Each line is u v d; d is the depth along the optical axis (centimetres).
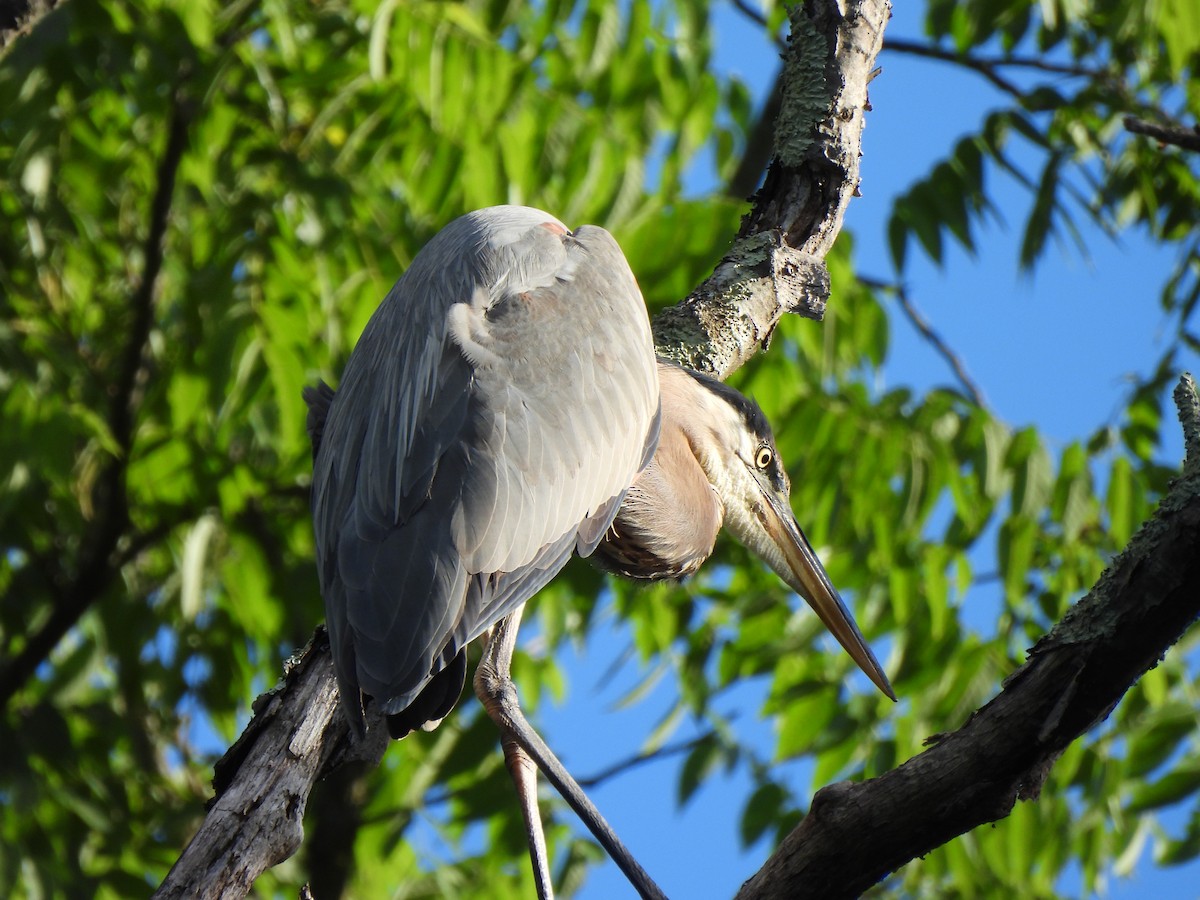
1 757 1009
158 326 1135
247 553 1091
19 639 1191
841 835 482
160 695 1176
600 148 1004
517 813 1052
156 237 1077
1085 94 1178
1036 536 1055
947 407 1037
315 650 565
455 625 544
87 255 1141
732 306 753
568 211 1002
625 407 614
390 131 1040
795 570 827
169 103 1058
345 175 1056
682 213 969
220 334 937
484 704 622
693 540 762
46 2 742
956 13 1212
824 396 1038
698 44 1117
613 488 613
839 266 1005
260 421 1074
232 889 502
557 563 589
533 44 1070
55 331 1130
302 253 1037
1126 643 462
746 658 1072
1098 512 1067
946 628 1015
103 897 1027
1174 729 991
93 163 1088
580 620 1080
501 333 598
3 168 1028
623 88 1089
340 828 1159
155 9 1002
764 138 1470
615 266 654
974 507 1038
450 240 664
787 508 832
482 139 984
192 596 1020
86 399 1095
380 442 584
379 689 521
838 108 739
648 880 564
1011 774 473
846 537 1099
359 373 633
